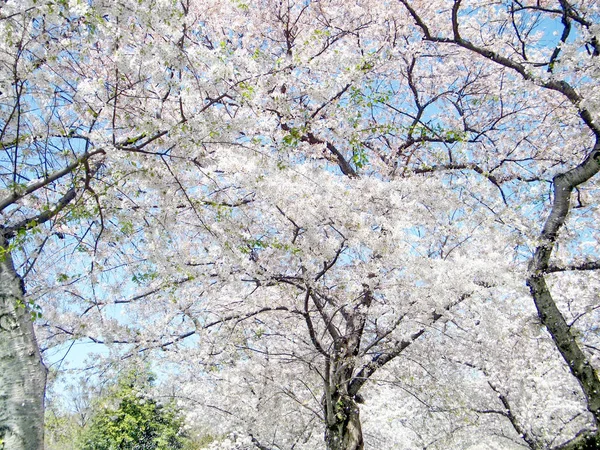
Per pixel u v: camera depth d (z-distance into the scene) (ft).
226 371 26.20
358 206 20.48
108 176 16.06
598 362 28.63
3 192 16.42
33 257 16.39
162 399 29.58
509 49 27.50
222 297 22.75
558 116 26.53
